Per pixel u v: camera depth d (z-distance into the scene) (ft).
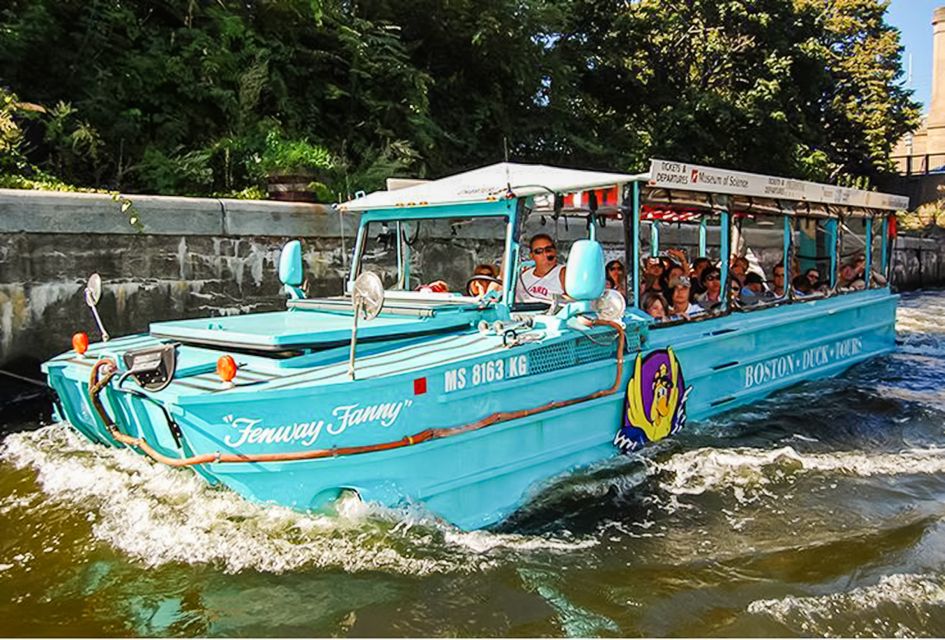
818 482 14.57
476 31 40.93
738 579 10.50
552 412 13.05
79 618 9.12
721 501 13.50
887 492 14.14
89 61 28.91
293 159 27.02
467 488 11.84
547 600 9.73
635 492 13.76
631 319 15.07
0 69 27.22
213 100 31.22
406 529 10.87
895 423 18.81
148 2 32.78
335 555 10.34
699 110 55.67
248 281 23.89
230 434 9.89
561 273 15.23
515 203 13.50
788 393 21.34
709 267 19.88
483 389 11.89
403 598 9.59
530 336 12.84
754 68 61.00
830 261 24.40
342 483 10.51
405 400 10.89
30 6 27.68
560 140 47.32
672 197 16.51
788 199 20.21
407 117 36.99
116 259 20.76
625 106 59.00
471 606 9.50
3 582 9.90
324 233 25.89
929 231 72.13
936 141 97.40
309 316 14.08
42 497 12.35
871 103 80.94
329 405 10.18
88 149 26.32
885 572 10.75
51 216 19.34
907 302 51.78
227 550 10.38
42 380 19.35
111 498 12.04
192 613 9.21
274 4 34.53
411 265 16.83
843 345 24.62
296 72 34.88
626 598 9.86
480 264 16.88
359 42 35.50
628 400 14.79
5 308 18.61
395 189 16.94
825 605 9.77
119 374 10.99
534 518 12.57
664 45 58.85
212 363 11.23
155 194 26.71
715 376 18.21
